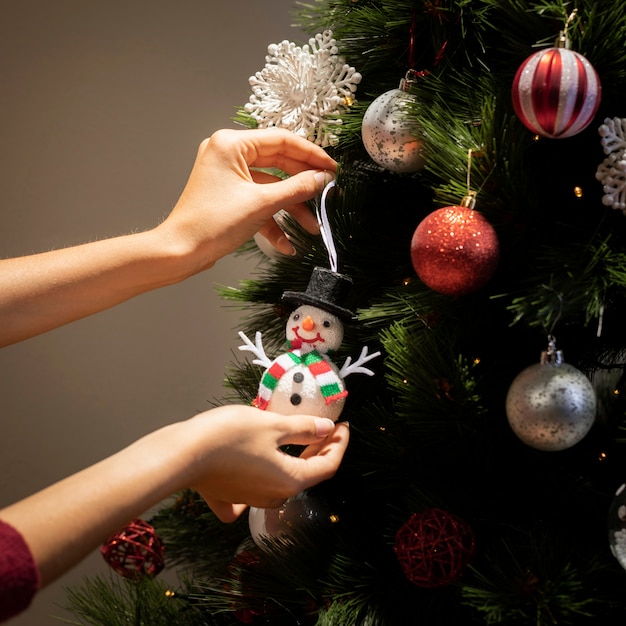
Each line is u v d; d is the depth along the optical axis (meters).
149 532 1.15
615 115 0.96
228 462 0.91
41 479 1.69
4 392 1.66
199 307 1.68
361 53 1.10
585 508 1.01
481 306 1.00
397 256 1.08
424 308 1.00
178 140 1.62
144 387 1.69
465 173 0.97
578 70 0.89
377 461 1.05
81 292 1.05
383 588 1.01
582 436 0.92
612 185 0.92
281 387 0.98
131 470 0.87
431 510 0.97
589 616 0.94
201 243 1.04
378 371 1.09
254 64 1.61
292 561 1.02
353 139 1.10
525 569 0.95
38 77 1.57
